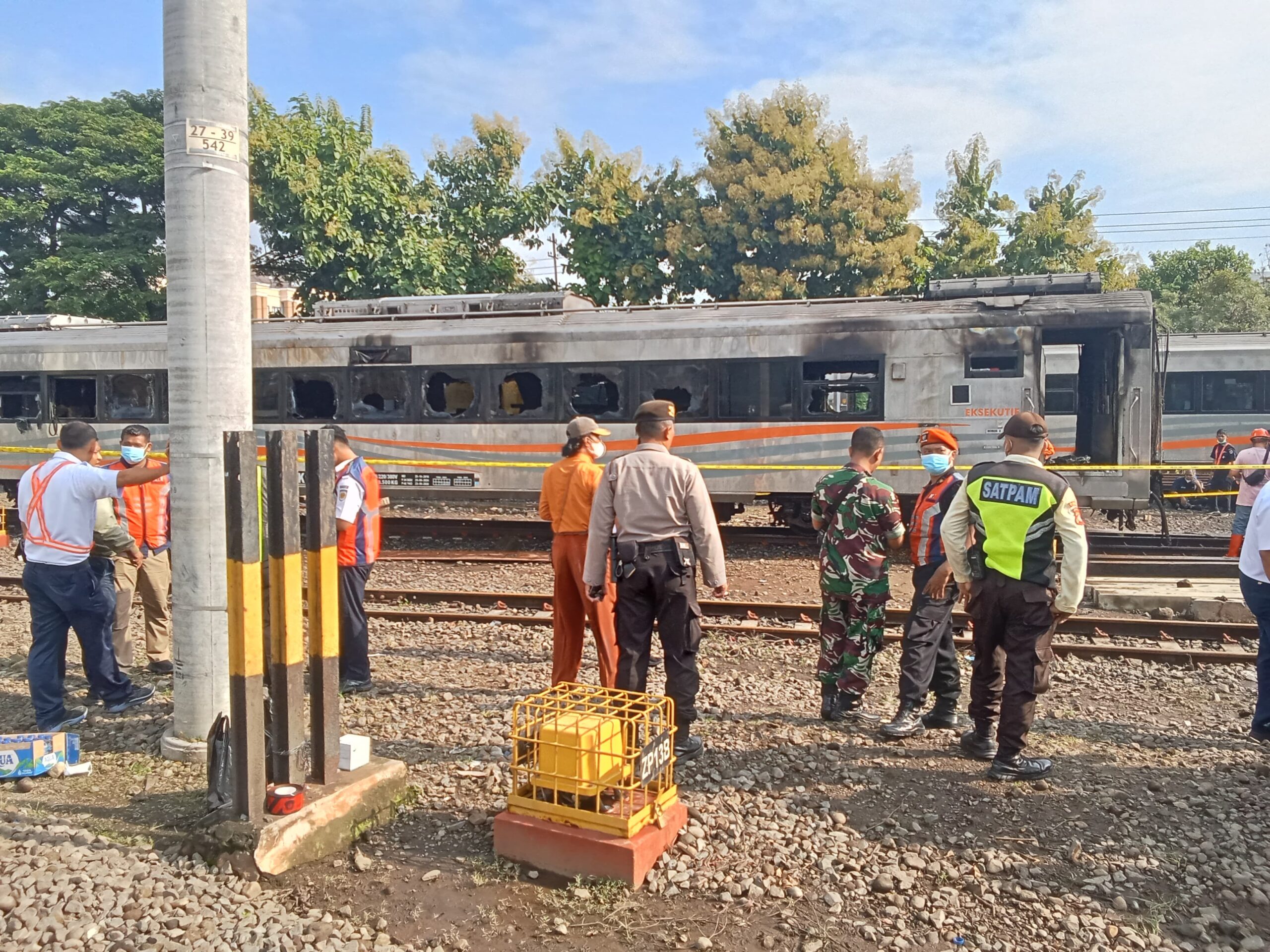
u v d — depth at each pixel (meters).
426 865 3.85
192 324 4.78
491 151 24.23
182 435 4.89
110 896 3.42
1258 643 7.74
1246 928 3.43
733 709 5.99
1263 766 5.06
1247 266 38.25
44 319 16.52
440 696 6.22
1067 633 8.12
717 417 13.01
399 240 21.92
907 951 3.30
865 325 12.52
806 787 4.71
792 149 22.64
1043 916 3.52
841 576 5.58
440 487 14.05
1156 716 6.01
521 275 26.17
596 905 3.55
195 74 4.73
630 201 24.22
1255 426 18.62
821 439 12.69
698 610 4.90
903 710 5.45
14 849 3.79
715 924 3.46
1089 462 13.14
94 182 25.70
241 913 3.39
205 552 4.90
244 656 3.69
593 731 3.86
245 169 4.95
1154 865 3.91
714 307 13.78
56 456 5.37
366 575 6.29
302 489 14.43
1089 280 12.64
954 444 5.56
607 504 4.86
